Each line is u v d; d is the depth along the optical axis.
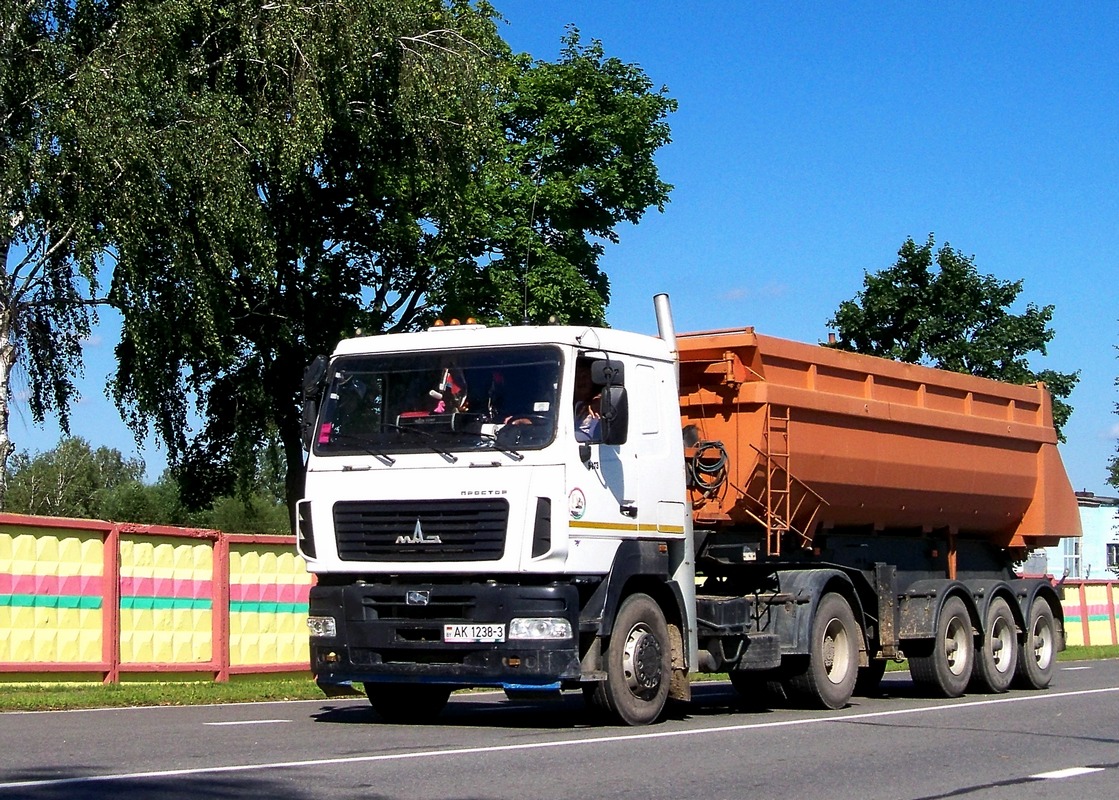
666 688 12.34
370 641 11.54
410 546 11.47
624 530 11.89
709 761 9.59
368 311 36.81
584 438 11.53
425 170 31.73
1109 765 9.90
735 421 14.55
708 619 13.16
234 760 9.12
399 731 11.34
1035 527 19.56
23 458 72.44
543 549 11.11
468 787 8.08
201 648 16.97
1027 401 19.52
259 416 35.38
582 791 8.07
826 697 14.43
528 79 38.56
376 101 31.67
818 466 15.09
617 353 12.18
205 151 26.03
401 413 11.83
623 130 38.38
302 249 35.44
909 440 16.70
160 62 26.20
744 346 14.36
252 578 17.77
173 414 32.53
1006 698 16.70
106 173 24.58
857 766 9.63
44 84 25.28
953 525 18.16
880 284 40.56
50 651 15.25
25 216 25.55
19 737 10.52
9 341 27.08
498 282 35.84
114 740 10.34
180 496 37.84
